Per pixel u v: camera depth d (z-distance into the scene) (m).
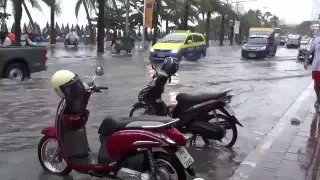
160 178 4.87
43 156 6.04
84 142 5.68
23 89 13.84
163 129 4.84
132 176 4.85
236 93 14.05
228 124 7.41
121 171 4.93
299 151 6.92
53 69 20.89
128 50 35.00
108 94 13.00
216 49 51.88
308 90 15.20
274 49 38.09
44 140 5.99
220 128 7.12
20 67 15.88
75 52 34.88
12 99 11.88
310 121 9.37
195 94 7.29
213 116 7.38
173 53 25.97
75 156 5.56
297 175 5.77
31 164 6.36
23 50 15.83
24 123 9.02
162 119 5.00
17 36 29.16
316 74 10.84
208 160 6.75
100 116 9.78
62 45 45.62
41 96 12.45
